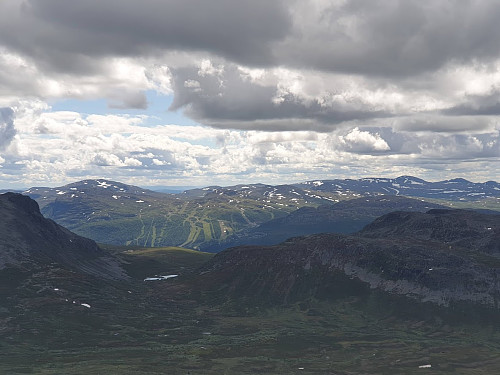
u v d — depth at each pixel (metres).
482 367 164.38
